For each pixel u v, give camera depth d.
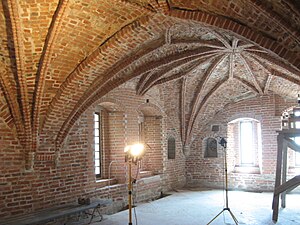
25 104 7.53
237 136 14.42
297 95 12.49
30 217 7.52
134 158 6.27
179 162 14.20
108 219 8.99
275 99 13.30
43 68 7.04
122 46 7.24
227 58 10.62
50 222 8.34
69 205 8.74
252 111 13.73
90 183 9.73
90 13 6.26
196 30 8.09
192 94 12.95
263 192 13.02
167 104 13.10
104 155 11.02
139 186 11.65
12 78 7.13
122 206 10.82
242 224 8.49
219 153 14.31
